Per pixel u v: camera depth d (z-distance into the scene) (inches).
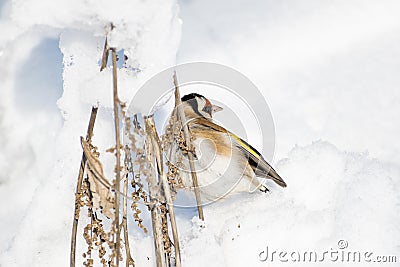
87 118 257.9
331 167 292.7
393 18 483.2
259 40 471.5
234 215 278.1
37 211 260.1
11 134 375.9
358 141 378.9
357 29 476.7
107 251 255.3
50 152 364.8
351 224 260.4
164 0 222.4
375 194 268.7
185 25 488.4
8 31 433.7
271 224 264.7
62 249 256.5
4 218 332.8
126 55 227.3
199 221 265.9
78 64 249.4
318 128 393.7
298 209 272.7
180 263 236.8
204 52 460.8
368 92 419.2
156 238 238.1
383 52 452.8
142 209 289.3
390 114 399.2
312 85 430.6
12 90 402.9
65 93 255.0
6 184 353.1
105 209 233.6
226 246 259.3
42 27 238.5
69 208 260.4
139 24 221.6
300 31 478.0
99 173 229.6
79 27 224.1
